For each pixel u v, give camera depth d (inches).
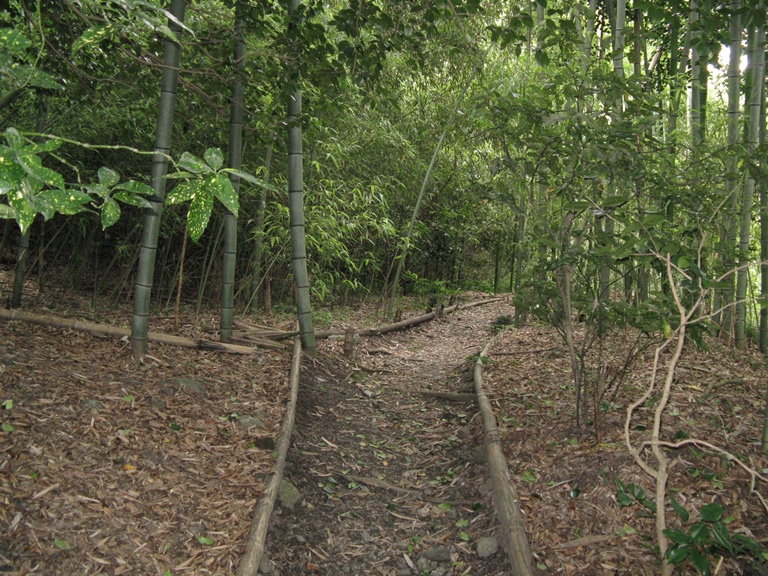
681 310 88.9
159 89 193.2
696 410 150.7
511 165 161.2
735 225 215.6
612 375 183.8
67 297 251.9
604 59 234.5
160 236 267.7
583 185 148.3
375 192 317.4
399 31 159.5
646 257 115.5
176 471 123.4
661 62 303.0
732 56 211.2
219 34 187.9
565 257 136.9
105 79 176.4
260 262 288.4
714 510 88.0
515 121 179.8
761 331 227.8
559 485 126.1
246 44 190.1
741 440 132.0
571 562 103.4
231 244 214.2
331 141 272.8
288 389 180.4
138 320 172.7
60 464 112.3
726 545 81.9
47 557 91.0
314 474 144.2
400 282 444.5
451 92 356.5
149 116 213.6
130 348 178.2
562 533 111.3
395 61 315.0
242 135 213.8
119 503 108.0
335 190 273.7
